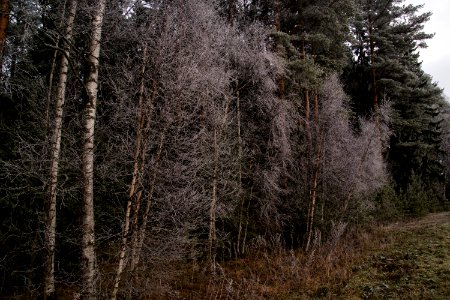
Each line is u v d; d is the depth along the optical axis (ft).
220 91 34.99
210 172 35.50
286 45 49.06
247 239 44.04
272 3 52.54
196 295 28.76
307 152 48.75
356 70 87.45
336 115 49.88
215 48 34.78
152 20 28.43
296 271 32.50
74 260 28.60
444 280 26.81
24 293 26.48
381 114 71.51
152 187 24.76
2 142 28.76
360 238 46.50
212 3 39.09
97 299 20.27
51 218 23.67
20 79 30.50
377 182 62.90
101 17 23.02
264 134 47.21
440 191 96.63
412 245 40.70
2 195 26.86
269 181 42.63
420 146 83.10
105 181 28.55
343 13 54.29
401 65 79.46
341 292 27.12
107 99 32.55
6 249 26.27
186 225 28.30
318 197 50.62
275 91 48.93
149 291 26.48
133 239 23.79
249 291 29.27
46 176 26.11
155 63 26.27
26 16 25.31
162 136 25.04
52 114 29.91
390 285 27.55
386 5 79.41
